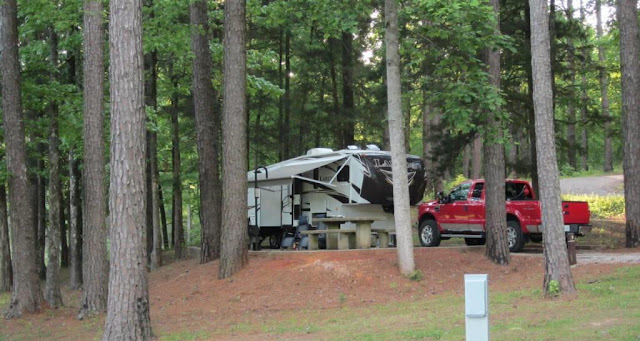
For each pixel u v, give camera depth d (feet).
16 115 52.42
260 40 97.96
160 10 59.47
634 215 64.08
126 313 36.45
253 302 50.49
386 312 43.55
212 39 76.28
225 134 56.70
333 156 68.74
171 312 50.29
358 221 62.13
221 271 56.49
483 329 17.88
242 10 56.34
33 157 79.61
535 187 76.84
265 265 56.80
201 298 53.06
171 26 59.82
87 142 50.96
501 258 55.26
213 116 65.62
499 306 40.16
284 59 108.88
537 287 45.75
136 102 37.29
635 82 64.80
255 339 36.91
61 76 67.56
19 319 50.96
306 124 96.99
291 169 69.21
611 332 28.96
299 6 57.47
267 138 97.50
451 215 67.51
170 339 38.55
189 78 78.48
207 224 64.64
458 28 50.88
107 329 36.45
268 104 96.78
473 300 17.99
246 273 55.93
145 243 37.60
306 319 43.47
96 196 50.80
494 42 51.57
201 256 64.85
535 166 76.59
